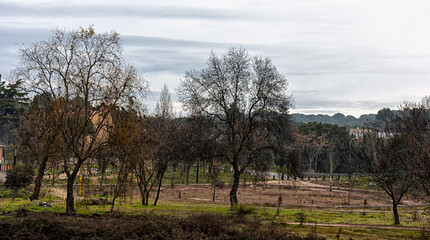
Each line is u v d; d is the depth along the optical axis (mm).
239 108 35438
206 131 34844
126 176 25719
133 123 24922
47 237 17406
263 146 35688
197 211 29766
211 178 38562
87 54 23984
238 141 36625
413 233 22125
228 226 20391
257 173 35438
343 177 100250
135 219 21188
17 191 33969
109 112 24391
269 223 23953
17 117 80688
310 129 129625
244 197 51875
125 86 24062
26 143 31859
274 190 65062
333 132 126812
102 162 24406
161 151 36938
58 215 21781
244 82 35812
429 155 19500
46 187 40750
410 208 38969
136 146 26172
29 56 23281
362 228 23703
